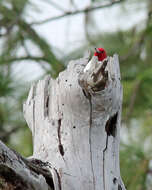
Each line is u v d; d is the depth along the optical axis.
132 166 9.19
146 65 11.06
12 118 10.81
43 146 6.92
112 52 11.15
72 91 6.67
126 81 10.55
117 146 6.99
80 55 11.01
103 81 6.47
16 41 11.07
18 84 10.28
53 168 6.59
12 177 6.03
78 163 6.71
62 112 6.84
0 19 11.22
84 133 6.77
